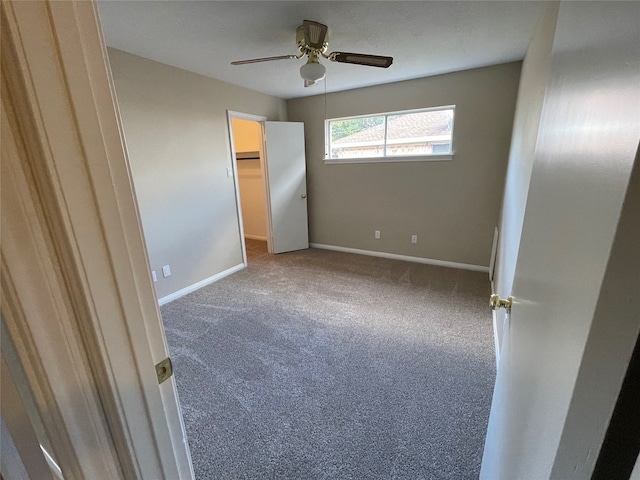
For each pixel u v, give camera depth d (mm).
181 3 1746
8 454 514
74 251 406
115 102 428
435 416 1573
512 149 2680
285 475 1301
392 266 3859
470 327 2391
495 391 1123
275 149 4180
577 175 456
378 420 1557
